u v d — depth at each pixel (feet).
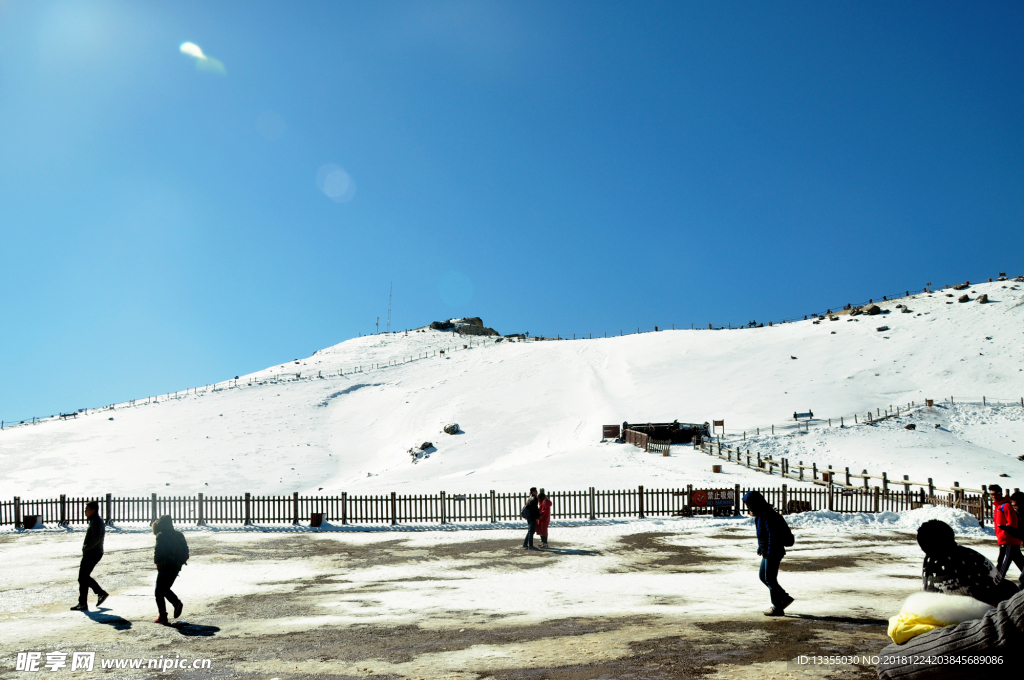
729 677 23.13
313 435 215.51
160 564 35.27
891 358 223.10
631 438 165.68
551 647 28.27
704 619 32.45
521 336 389.60
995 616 6.34
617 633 30.27
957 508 76.74
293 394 262.67
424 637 30.96
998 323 240.32
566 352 294.66
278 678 25.26
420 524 79.05
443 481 127.24
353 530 76.02
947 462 130.82
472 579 47.11
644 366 253.44
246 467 177.99
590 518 81.10
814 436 159.43
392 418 230.27
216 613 37.52
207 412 241.55
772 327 302.25
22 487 158.61
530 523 61.98
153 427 223.51
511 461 163.73
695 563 52.39
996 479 115.65
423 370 292.40
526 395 236.43
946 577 11.53
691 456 144.56
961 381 196.03
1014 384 189.37
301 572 51.26
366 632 32.32
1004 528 38.70
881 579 44.11
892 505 84.99
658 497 82.64
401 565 53.93
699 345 276.41
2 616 37.29
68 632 33.35
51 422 248.93
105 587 46.24
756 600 37.24
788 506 84.84
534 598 39.65
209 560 57.31
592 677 23.76
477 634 31.22
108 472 172.65
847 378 209.87
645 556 56.34
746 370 232.32
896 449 143.64
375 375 289.33
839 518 74.59
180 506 82.23
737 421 180.86
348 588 44.62
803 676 22.95
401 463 179.73
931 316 263.29
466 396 242.17
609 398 218.38
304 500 81.35
